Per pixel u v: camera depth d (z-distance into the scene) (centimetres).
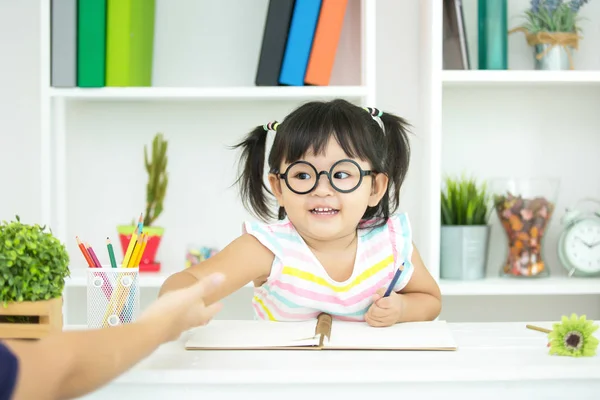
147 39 196
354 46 209
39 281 98
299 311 126
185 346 92
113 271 100
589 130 215
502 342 97
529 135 214
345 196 112
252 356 88
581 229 197
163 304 74
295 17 184
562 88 213
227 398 80
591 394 82
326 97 195
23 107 209
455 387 81
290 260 124
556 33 193
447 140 213
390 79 210
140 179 212
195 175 213
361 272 125
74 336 62
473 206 195
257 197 137
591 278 198
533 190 197
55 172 201
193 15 210
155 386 80
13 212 210
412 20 208
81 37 182
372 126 119
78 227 211
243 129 213
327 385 80
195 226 213
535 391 82
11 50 209
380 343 93
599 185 215
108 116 211
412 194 208
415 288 133
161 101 209
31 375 55
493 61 192
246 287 211
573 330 88
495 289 185
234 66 211
